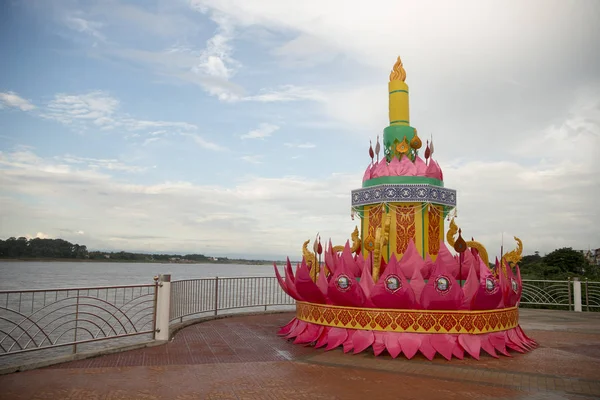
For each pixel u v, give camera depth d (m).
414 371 9.20
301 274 11.62
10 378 8.18
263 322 16.06
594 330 15.42
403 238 12.55
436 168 13.05
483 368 9.55
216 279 17.12
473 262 11.05
